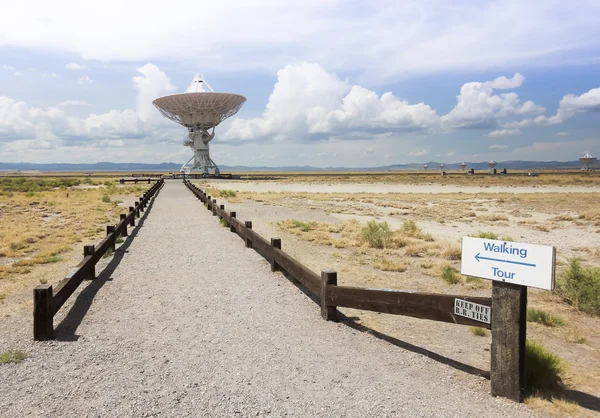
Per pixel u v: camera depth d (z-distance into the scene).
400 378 4.29
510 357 3.86
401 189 62.03
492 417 3.55
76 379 4.19
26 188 42.75
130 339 5.30
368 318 6.28
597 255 12.81
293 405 3.70
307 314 6.37
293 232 15.34
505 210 29.05
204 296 7.26
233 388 4.01
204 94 98.56
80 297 7.16
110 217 20.08
